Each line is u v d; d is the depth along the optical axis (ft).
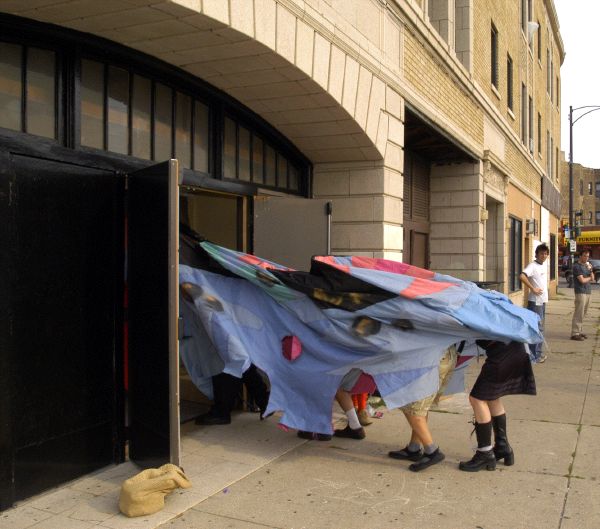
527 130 67.62
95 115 17.46
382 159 26.45
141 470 15.81
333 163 27.20
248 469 16.28
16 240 13.65
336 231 27.14
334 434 19.04
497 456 16.56
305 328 17.15
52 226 14.48
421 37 30.63
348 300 16.52
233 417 21.17
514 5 59.57
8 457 13.52
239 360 16.81
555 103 101.60
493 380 16.06
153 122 19.39
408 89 28.89
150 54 18.48
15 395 13.66
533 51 73.31
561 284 130.41
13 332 13.58
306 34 20.17
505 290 54.24
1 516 13.23
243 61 19.19
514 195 60.80
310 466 16.55
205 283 17.79
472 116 41.22
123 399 16.44
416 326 16.17
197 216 23.00
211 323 17.19
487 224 54.34
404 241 37.63
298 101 22.39
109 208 16.05
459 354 17.40
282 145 25.71
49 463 14.49
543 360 32.42
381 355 16.21
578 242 146.92
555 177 102.27
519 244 65.51
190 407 21.86
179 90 20.48
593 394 24.88
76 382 15.14
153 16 15.78
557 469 16.26
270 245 22.57
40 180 14.23
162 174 14.69
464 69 37.78
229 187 21.03
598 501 14.15
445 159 42.19
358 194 26.78
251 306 17.71
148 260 15.33
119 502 13.57
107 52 17.48
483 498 14.37
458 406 22.89
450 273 42.91
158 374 14.89
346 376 17.37
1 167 13.28
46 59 16.12
